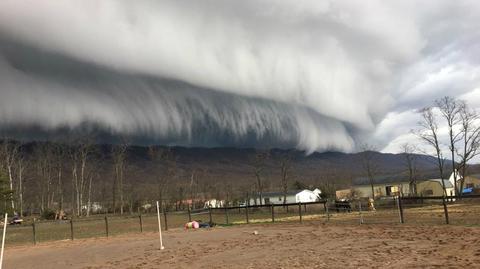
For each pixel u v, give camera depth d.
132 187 106.00
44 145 101.25
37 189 99.25
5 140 89.00
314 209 61.47
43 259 21.00
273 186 106.75
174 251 19.80
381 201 56.69
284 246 18.67
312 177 125.50
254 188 107.12
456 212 32.22
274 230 27.19
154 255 18.98
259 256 16.27
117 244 25.20
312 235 22.36
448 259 12.51
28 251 25.36
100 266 17.00
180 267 15.08
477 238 16.47
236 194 109.62
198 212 59.28
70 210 97.38
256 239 22.34
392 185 94.81
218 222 41.84
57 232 43.16
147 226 44.09
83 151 97.50
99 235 35.34
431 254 13.59
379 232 21.36
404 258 13.22
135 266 16.17
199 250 19.47
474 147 67.94
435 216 29.44
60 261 19.77
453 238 17.00
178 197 105.25
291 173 104.31
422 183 89.56
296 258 14.97
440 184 86.94
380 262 12.83
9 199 63.38
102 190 109.62
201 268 14.51
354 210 50.72
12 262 20.70
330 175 125.94
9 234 42.66
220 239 23.78
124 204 102.94
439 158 70.62
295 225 29.97
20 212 89.50
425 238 17.67
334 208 51.69
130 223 51.75
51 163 100.38
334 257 14.48
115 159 101.50
